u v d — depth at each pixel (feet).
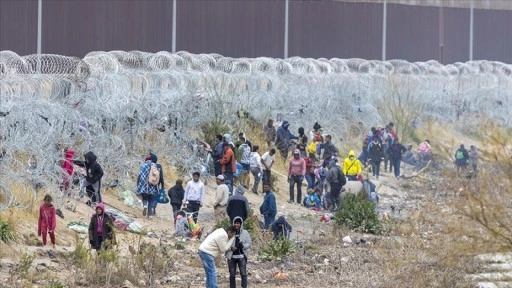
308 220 185.06
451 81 307.78
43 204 138.72
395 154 242.17
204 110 210.38
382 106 282.97
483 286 121.29
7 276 123.34
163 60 223.30
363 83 269.64
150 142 190.70
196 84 212.02
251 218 155.84
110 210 161.99
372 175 238.89
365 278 131.44
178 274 135.03
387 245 147.33
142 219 168.45
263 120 230.89
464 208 111.75
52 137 155.74
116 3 305.32
